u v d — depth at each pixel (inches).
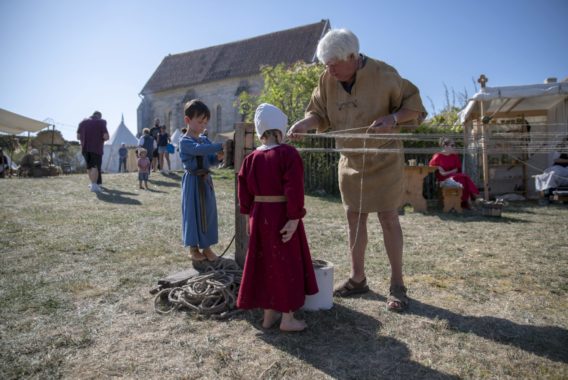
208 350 101.7
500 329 114.3
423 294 142.8
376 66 128.6
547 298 138.6
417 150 138.0
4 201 336.2
